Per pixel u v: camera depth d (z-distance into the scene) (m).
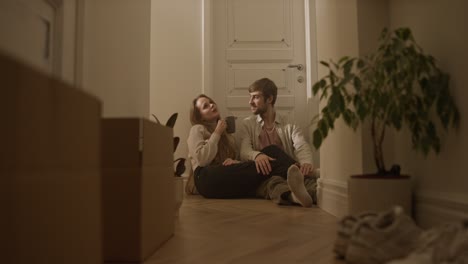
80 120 0.70
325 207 2.08
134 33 2.18
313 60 3.65
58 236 0.62
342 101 1.26
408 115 1.21
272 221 1.70
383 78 1.21
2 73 0.47
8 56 0.48
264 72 3.75
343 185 1.78
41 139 0.56
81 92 0.70
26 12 1.01
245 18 3.78
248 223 1.65
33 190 0.54
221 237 1.33
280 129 3.17
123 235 0.99
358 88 1.23
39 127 0.56
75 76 1.37
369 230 0.90
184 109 3.60
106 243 0.99
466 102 1.08
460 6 1.10
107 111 1.70
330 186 2.01
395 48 1.16
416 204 1.32
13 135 0.50
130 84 2.09
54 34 1.20
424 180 1.31
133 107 2.15
